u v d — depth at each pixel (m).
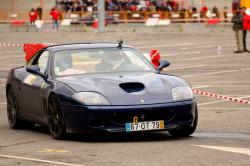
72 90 23.00
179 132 23.84
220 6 159.62
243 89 40.56
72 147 21.94
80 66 24.98
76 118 22.67
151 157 19.77
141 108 22.44
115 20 140.12
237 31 69.56
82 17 137.62
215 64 57.97
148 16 150.12
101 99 22.55
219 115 30.00
